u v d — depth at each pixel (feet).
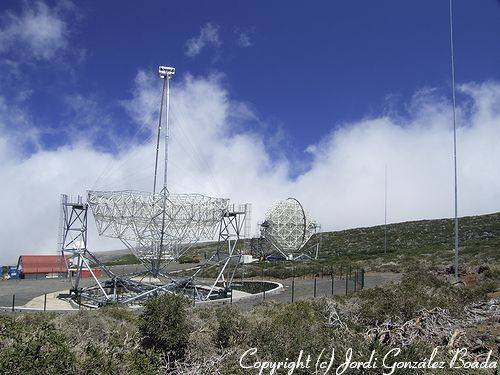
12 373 29.14
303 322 51.75
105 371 32.07
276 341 43.62
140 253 119.34
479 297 67.05
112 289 126.82
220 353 44.11
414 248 232.32
